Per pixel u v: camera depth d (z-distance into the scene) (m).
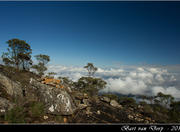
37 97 7.95
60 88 8.71
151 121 11.76
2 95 6.34
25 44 29.94
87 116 8.29
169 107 31.50
